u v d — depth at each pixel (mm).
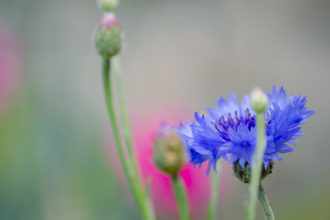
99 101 940
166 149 382
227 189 607
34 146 650
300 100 410
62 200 624
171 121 619
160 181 547
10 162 635
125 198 618
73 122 697
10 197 621
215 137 413
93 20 1060
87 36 1031
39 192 629
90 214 616
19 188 626
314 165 948
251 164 408
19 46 721
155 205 549
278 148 408
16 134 656
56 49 836
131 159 429
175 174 385
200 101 1080
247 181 418
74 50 958
